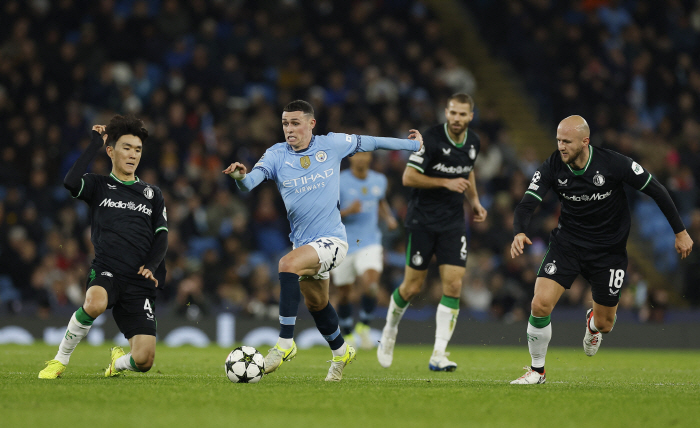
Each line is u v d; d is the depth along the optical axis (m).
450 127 29.05
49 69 62.12
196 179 56.81
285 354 21.70
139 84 63.00
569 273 23.23
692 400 18.81
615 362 37.31
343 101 67.38
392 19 73.75
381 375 26.55
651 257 64.56
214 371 26.77
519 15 77.38
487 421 15.08
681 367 33.97
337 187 22.83
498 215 58.81
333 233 22.47
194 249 54.72
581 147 22.12
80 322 21.47
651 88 73.06
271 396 18.00
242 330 49.59
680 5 79.06
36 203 55.16
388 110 65.44
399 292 29.77
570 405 17.39
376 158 60.59
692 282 58.81
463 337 51.22
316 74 68.44
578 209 23.02
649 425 14.91
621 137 66.75
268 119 62.25
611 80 71.81
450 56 76.56
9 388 18.95
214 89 62.62
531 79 75.25
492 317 53.59
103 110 61.41
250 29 69.44
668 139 70.50
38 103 60.94
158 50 65.38
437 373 28.17
